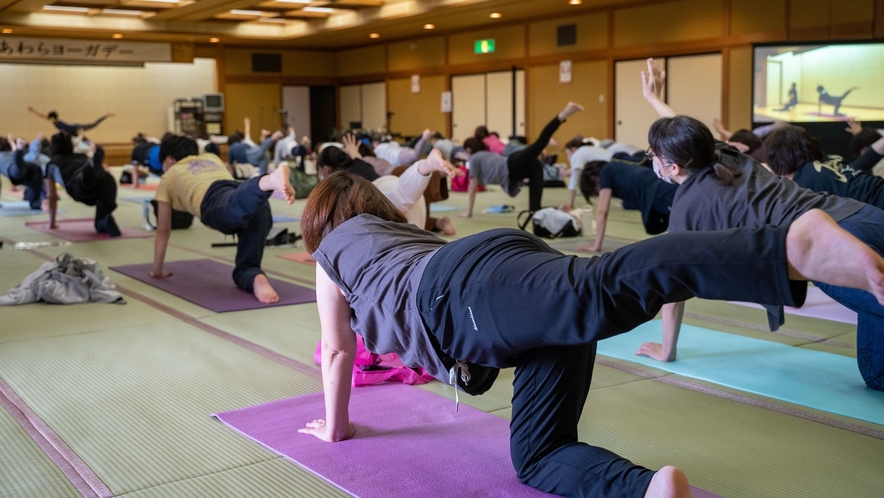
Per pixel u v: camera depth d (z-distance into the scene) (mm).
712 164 2494
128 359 3129
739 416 2439
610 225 6934
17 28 14398
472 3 12656
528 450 1809
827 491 1916
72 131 14094
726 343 3264
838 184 3105
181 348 3289
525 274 1539
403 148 9609
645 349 3088
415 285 1692
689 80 12859
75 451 2207
